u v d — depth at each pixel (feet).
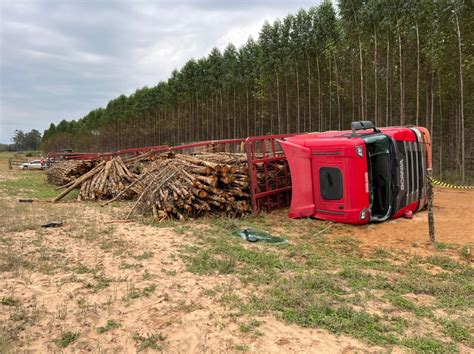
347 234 28.96
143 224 33.42
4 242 26.66
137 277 19.94
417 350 12.83
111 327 14.60
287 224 32.60
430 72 81.61
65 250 24.91
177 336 13.91
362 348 12.98
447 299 17.10
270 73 123.54
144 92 279.69
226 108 173.06
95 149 389.19
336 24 96.32
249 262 22.43
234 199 36.88
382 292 18.06
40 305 16.42
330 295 17.51
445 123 95.50
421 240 26.48
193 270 20.94
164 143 250.16
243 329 14.19
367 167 30.73
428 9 72.95
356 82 98.89
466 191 55.01
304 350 12.83
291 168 34.65
